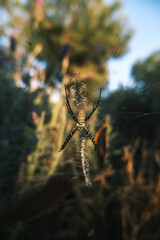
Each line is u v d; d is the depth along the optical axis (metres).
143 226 0.29
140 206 0.31
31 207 0.14
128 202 0.30
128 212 0.29
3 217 0.14
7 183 0.27
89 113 0.20
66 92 0.20
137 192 0.31
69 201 0.29
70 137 0.20
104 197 0.31
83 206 0.29
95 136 0.19
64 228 0.29
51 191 0.14
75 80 0.20
